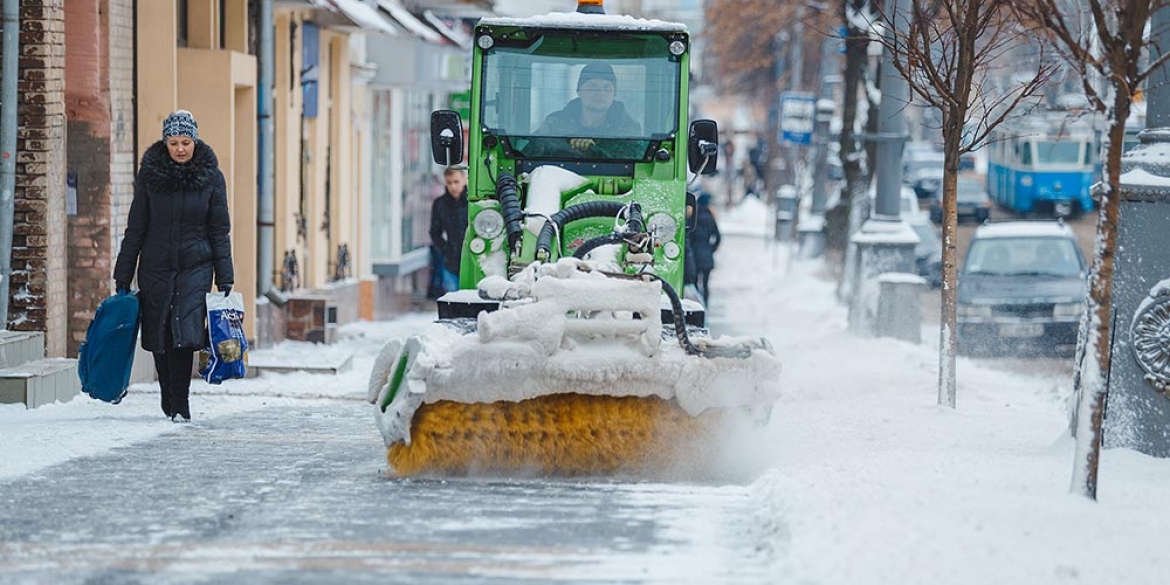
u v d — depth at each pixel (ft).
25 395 76.69
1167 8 65.62
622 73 71.92
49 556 44.34
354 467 60.95
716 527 49.32
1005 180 374.02
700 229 137.69
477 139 71.51
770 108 411.95
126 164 93.91
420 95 191.72
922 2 92.07
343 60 148.97
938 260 217.97
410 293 190.08
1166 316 64.69
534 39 72.13
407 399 56.49
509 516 50.83
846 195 215.31
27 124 86.58
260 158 114.21
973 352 138.00
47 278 87.45
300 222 132.67
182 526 48.62
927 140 498.28
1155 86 64.95
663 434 58.59
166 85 96.12
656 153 71.56
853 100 210.38
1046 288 140.46
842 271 189.37
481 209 68.69
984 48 83.20
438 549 45.68
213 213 73.20
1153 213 64.85
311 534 47.60
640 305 57.31
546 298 56.85
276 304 114.11
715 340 58.49
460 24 209.46
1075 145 358.43
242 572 42.52
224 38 112.88
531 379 57.11
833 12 171.73
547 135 71.67
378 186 169.99
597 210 67.41
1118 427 65.62
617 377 57.31
